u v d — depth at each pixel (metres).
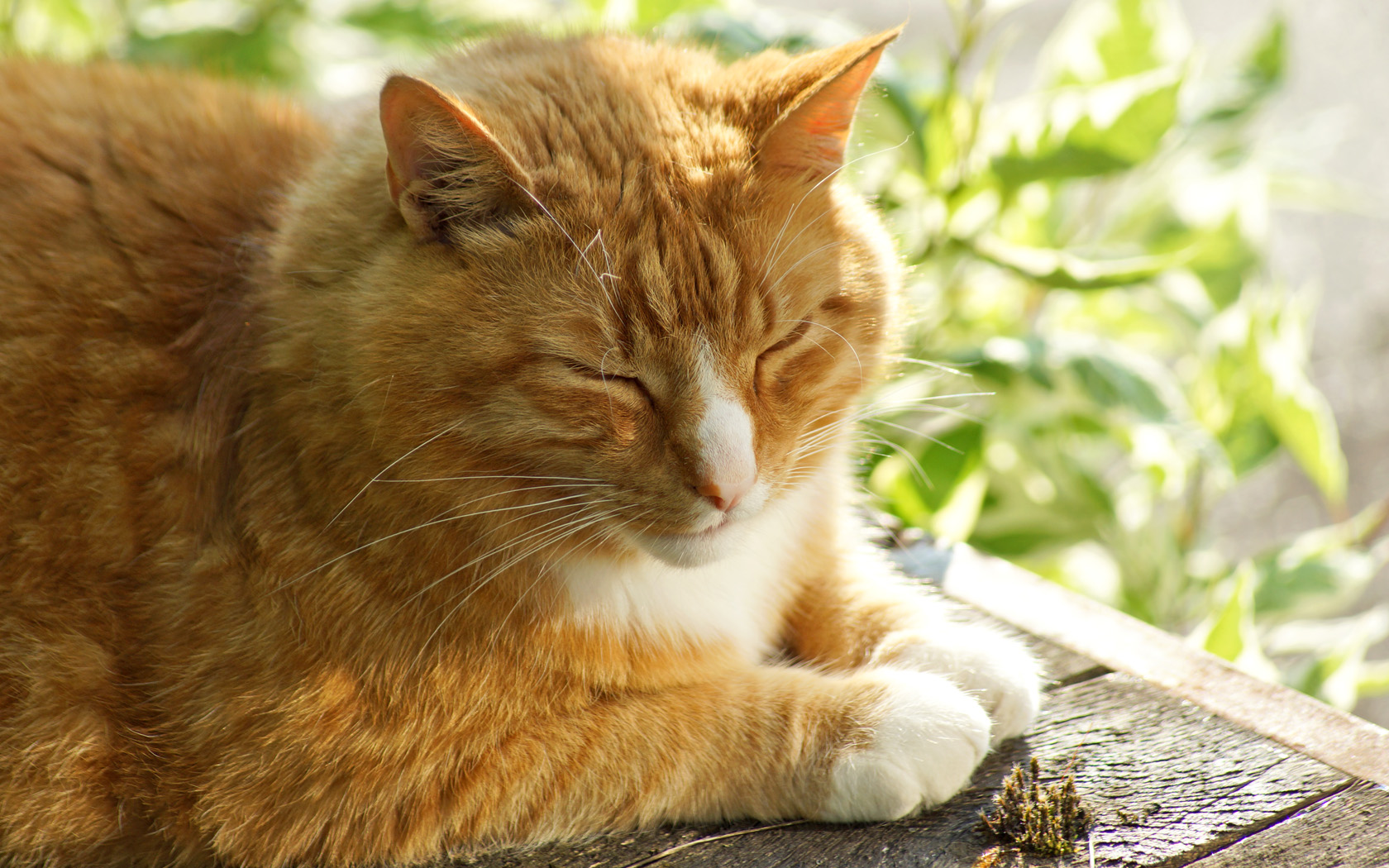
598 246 1.60
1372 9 3.14
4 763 1.62
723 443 1.61
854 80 1.63
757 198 1.62
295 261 1.61
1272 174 2.26
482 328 1.60
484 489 1.61
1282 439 1.94
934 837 1.60
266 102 1.69
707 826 1.62
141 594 1.62
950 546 1.74
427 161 1.60
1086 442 2.10
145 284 1.63
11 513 1.62
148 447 1.62
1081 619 1.69
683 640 1.64
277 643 1.61
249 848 1.61
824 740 1.61
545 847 1.61
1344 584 1.88
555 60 1.64
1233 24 3.37
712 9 1.88
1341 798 1.60
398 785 1.61
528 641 1.62
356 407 1.60
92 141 1.64
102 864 1.63
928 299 1.89
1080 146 1.84
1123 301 2.15
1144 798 1.60
